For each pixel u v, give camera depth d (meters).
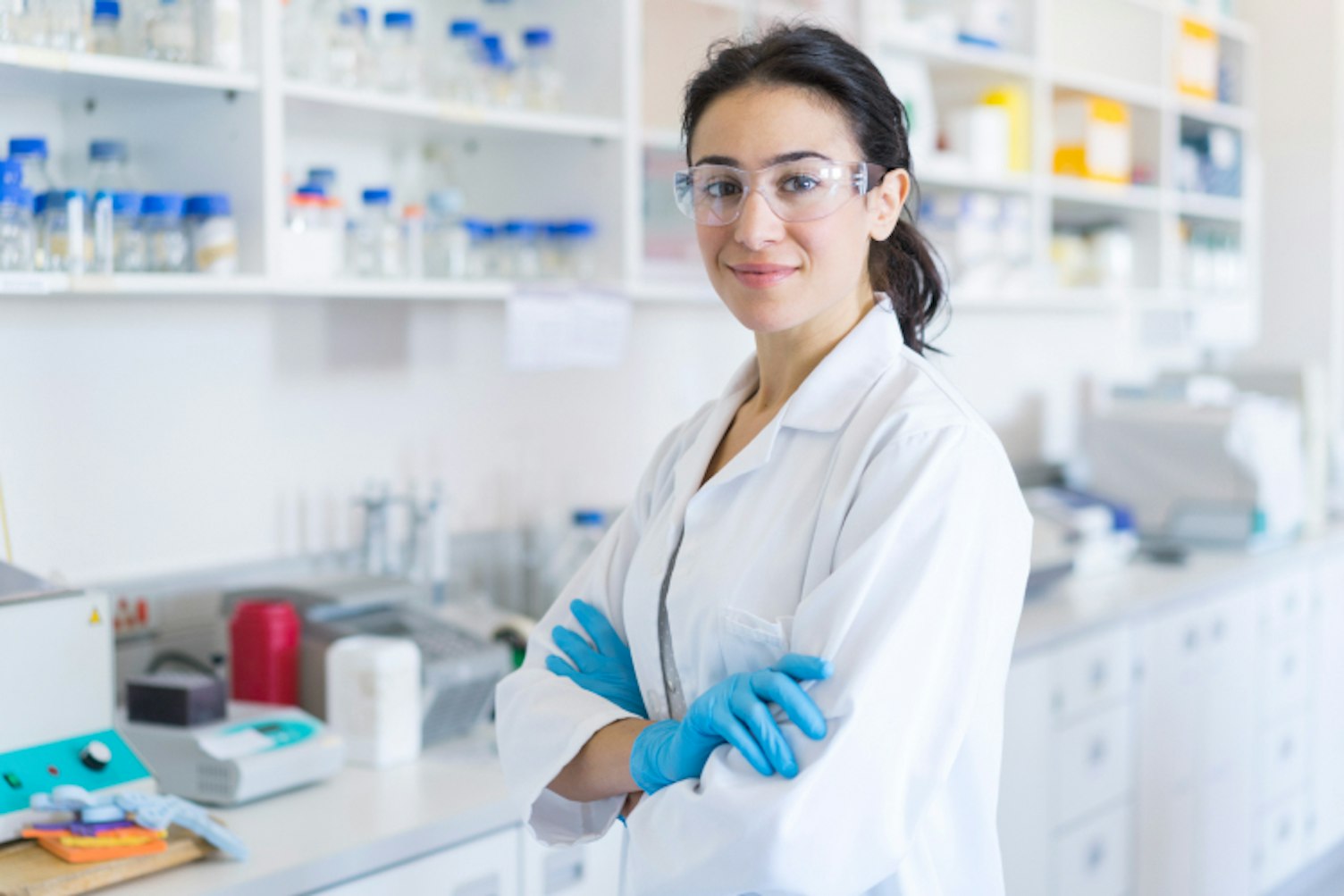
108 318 2.08
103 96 1.92
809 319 1.25
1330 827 3.88
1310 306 4.47
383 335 2.45
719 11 2.50
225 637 2.06
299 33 1.98
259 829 1.65
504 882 1.79
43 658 1.58
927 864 1.23
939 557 1.12
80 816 1.52
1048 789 2.70
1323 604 3.74
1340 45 4.34
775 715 1.12
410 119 2.09
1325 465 3.93
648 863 1.15
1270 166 4.52
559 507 2.77
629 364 2.90
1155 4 3.64
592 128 2.28
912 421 1.17
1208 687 3.22
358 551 2.44
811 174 1.19
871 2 2.72
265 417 2.29
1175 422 3.54
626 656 1.43
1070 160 3.47
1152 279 3.78
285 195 2.05
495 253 2.31
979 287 3.11
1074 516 3.20
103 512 2.09
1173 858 3.14
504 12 2.46
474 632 2.13
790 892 1.06
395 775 1.86
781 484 1.26
